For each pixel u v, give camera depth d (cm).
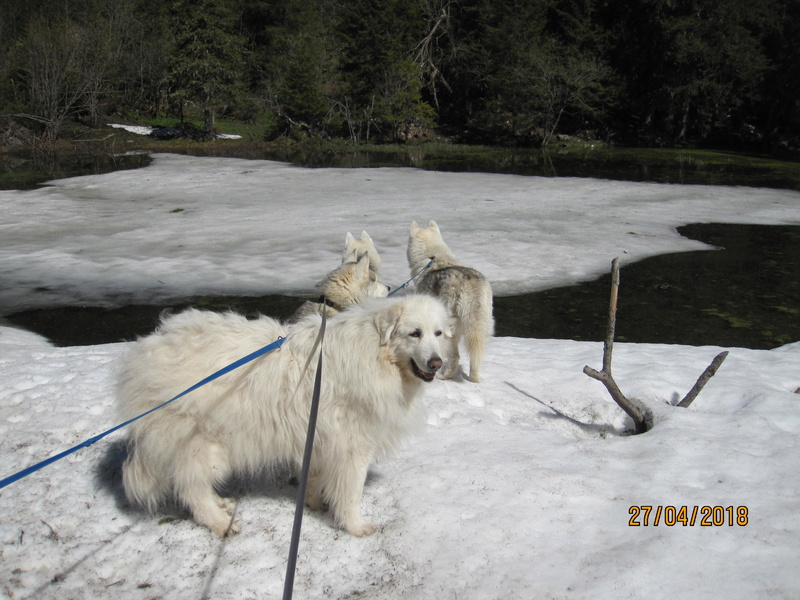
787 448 473
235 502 411
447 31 5309
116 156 3669
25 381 604
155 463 363
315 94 4653
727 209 2092
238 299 1172
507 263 1400
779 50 4694
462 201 2200
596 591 321
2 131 4153
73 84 4450
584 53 4844
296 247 1540
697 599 312
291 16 5806
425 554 359
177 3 4584
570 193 2391
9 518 398
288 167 3200
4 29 5259
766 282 1296
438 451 480
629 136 5119
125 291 1219
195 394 351
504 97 4766
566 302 1162
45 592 341
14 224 1800
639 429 553
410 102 4825
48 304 1141
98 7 4997
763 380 635
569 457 472
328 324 377
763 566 335
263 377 359
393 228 1731
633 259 1464
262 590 336
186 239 1630
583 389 632
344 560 357
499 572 340
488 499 408
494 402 592
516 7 4866
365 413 363
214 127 4753
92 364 662
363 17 4694
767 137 4797
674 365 690
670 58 4816
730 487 418
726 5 4488
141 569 356
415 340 353
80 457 468
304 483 302
